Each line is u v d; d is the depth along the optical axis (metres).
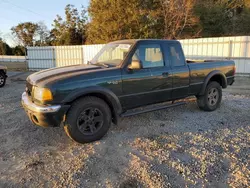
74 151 3.34
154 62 4.20
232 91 8.15
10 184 2.58
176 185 2.53
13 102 6.53
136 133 3.97
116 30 20.91
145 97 4.09
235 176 2.70
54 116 3.21
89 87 3.41
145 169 2.83
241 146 3.47
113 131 4.05
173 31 20.78
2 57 33.50
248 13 23.50
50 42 38.03
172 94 4.50
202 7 23.62
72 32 30.50
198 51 12.81
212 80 5.41
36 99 3.30
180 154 3.21
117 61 3.99
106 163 2.99
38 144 3.61
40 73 3.77
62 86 3.22
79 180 2.64
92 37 23.27
